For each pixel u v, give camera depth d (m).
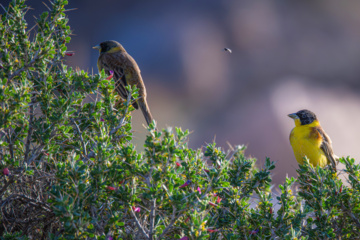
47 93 6.17
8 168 5.55
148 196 4.90
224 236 5.82
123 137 6.53
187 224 4.82
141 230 4.98
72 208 4.54
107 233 4.96
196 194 5.06
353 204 6.15
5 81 5.59
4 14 6.89
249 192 6.69
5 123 5.55
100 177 5.12
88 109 6.44
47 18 7.27
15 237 5.46
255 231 5.86
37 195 6.05
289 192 6.10
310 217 6.16
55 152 5.88
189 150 6.24
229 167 6.86
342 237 6.22
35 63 6.29
